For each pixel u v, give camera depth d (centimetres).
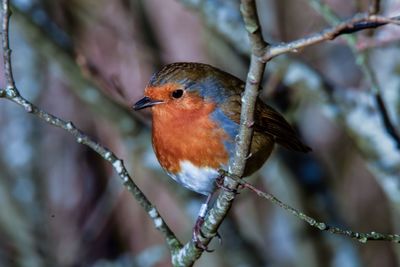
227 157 770
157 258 1191
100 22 1230
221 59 1277
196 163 777
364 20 511
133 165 1291
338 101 1027
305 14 1330
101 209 1262
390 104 1013
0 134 1224
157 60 1226
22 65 1253
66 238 1248
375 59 1032
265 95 1097
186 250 726
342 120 1018
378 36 902
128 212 1339
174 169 797
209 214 686
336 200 1265
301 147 880
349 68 1428
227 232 1213
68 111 1298
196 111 771
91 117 1315
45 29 1109
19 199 1205
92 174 1291
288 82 1046
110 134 1319
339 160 1395
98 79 1059
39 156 1234
